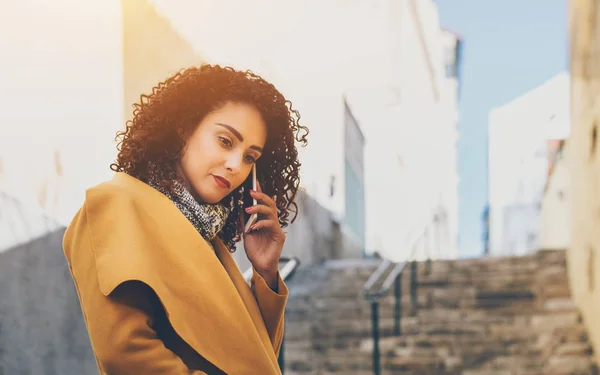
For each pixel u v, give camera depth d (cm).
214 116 99
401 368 595
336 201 715
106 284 83
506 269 647
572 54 629
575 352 561
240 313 93
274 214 109
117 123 349
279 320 111
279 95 106
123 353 83
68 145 353
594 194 514
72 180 352
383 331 626
